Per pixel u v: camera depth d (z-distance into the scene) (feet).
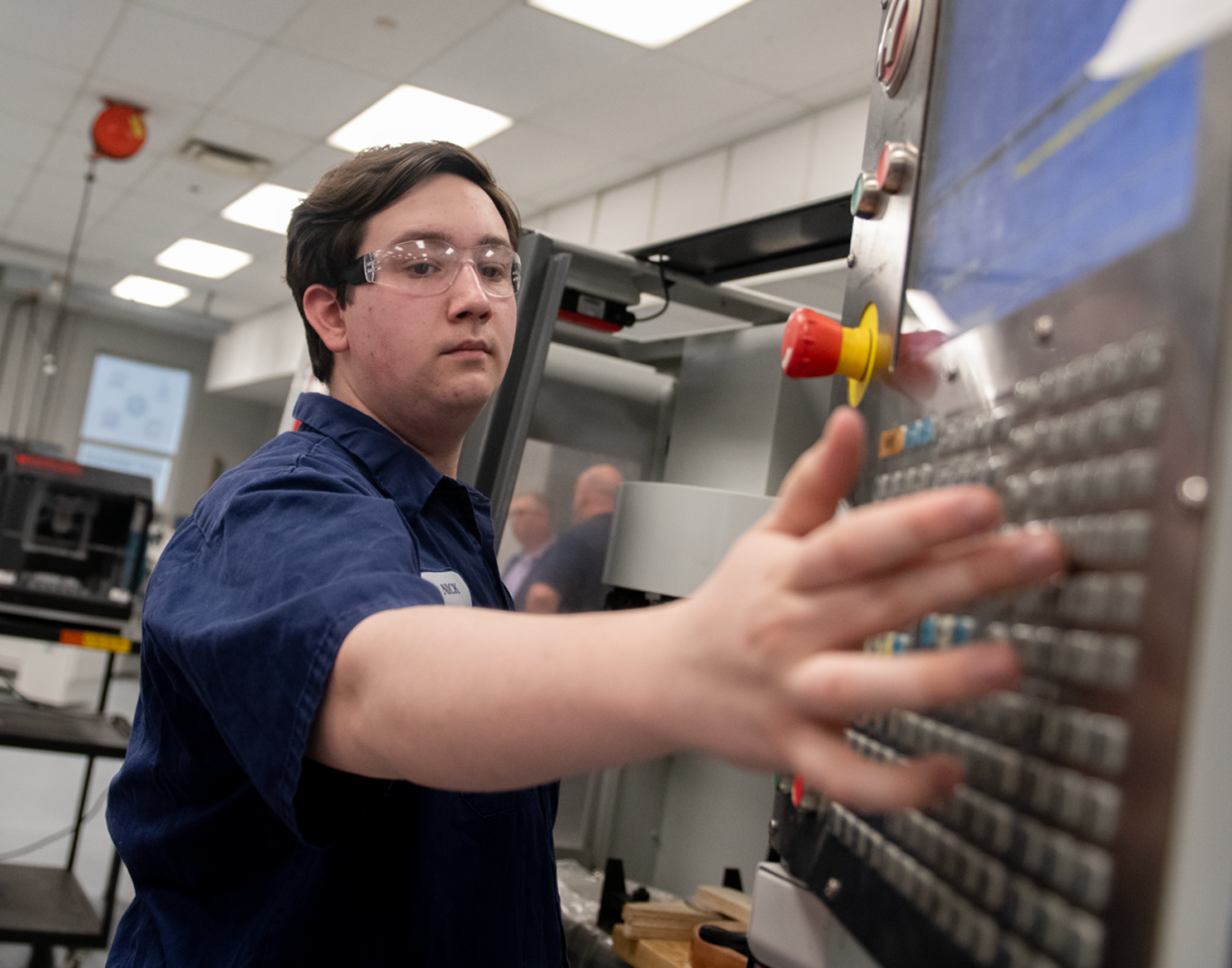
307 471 2.15
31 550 9.64
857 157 13.12
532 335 5.20
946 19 1.57
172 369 37.81
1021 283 1.18
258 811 2.36
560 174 17.81
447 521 3.02
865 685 0.89
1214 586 0.79
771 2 11.63
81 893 8.99
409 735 1.37
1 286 30.55
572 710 1.16
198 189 21.44
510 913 2.67
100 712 9.78
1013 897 0.96
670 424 6.79
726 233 5.35
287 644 1.61
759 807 5.51
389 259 2.79
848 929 1.41
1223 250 0.82
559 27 12.90
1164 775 0.80
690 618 1.04
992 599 1.10
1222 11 0.77
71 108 18.02
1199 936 0.78
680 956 4.57
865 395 1.72
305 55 14.70
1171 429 0.85
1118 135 0.99
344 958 2.32
